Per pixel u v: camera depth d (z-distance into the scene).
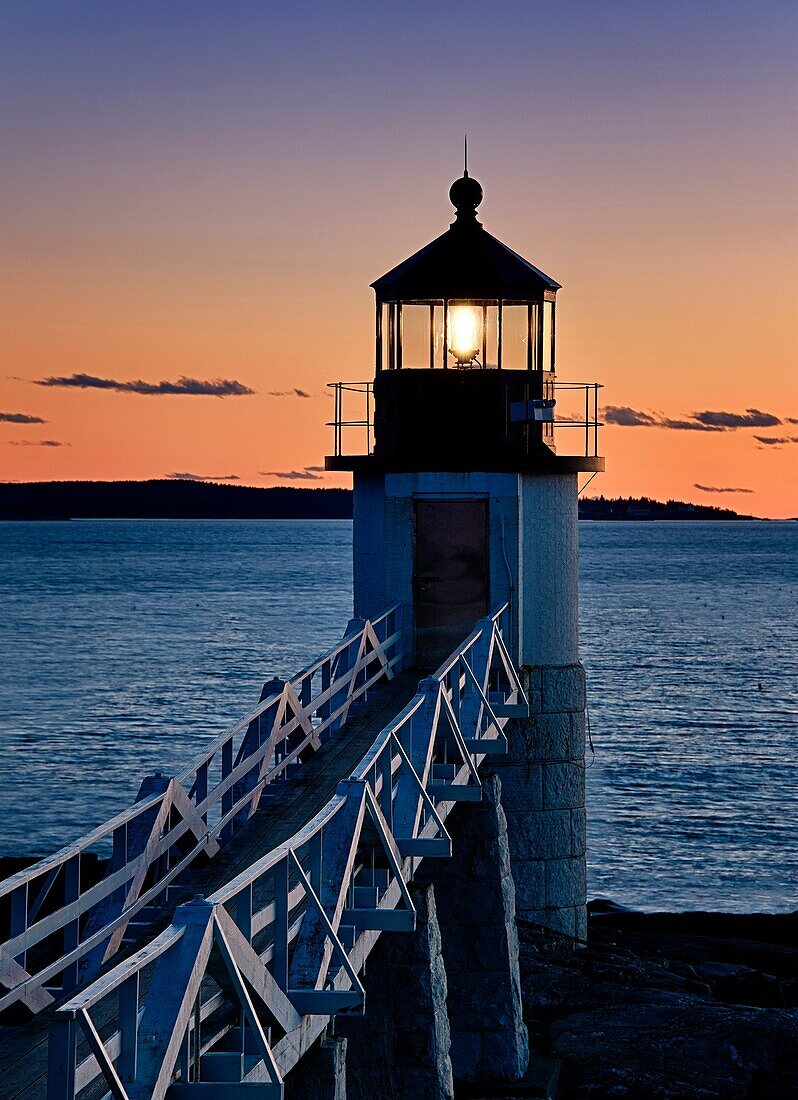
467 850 16.94
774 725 57.62
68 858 10.20
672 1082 16.38
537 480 22.98
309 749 16.86
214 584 152.62
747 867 36.03
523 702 21.05
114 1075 7.23
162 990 8.00
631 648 86.56
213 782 43.00
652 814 41.44
